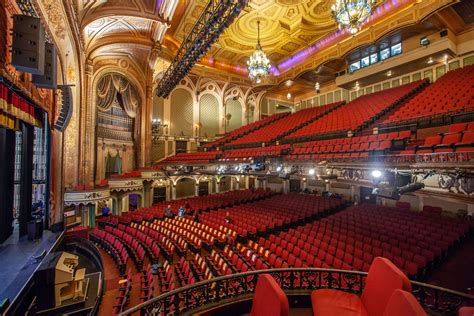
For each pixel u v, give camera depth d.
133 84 15.66
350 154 9.15
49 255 6.07
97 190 11.13
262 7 12.81
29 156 8.66
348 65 16.52
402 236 7.16
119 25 11.59
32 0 5.71
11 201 8.27
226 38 15.91
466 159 4.83
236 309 3.05
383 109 12.36
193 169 16.70
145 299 5.38
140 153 16.20
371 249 6.48
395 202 12.93
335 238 7.62
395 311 1.77
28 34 4.57
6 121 5.97
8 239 8.10
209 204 14.45
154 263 7.84
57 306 5.40
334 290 3.09
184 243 8.77
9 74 5.16
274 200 14.54
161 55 15.31
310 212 11.12
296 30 14.87
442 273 6.09
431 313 2.98
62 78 9.30
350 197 15.31
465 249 7.29
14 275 5.37
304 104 23.14
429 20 11.41
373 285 2.63
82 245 9.38
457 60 12.58
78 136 11.34
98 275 7.31
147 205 16.38
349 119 13.73
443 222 8.33
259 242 8.41
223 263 6.84
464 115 8.07
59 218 10.05
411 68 14.19
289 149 13.40
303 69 17.17
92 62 12.23
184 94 19.88
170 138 19.12
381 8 12.67
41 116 8.12
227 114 21.83
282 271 3.36
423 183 5.46
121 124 16.02
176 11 12.98
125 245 9.02
